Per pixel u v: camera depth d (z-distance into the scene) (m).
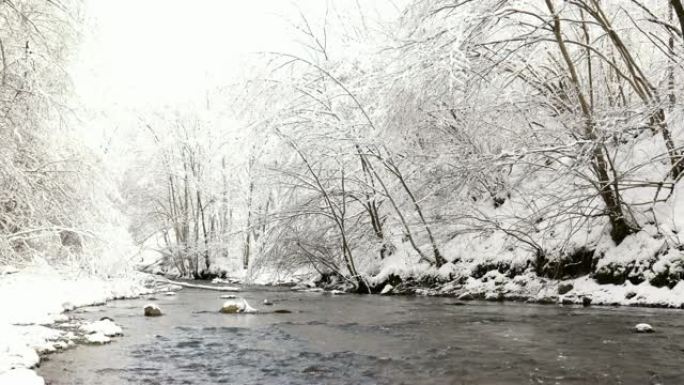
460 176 17.58
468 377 6.50
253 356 7.85
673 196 14.03
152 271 45.34
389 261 21.78
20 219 16.84
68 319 11.12
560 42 14.09
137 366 7.17
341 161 20.95
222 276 35.97
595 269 14.69
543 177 16.16
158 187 41.59
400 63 16.17
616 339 8.89
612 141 14.80
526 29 15.70
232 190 32.97
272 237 23.06
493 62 15.49
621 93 15.98
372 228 22.64
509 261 17.09
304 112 20.83
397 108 17.03
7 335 8.09
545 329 10.09
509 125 16.59
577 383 6.14
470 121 17.00
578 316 11.77
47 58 16.48
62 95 18.00
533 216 15.36
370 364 7.29
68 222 17.98
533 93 16.27
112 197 22.83
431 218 19.12
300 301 17.05
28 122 16.88
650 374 6.52
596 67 16.66
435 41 15.16
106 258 18.64
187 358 7.71
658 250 13.38
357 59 19.89
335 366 7.19
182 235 40.62
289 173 21.50
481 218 18.17
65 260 18.16
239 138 21.72
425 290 19.09
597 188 13.75
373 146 19.52
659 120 14.18
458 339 9.20
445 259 19.53
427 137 19.12
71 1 18.38
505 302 15.59
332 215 22.30
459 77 15.77
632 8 15.48
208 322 11.57
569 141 14.61
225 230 37.47
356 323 11.40
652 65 15.57
